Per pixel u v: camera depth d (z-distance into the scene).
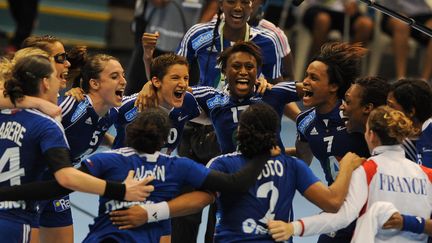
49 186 13.63
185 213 13.87
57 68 16.44
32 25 35.09
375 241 14.09
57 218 16.81
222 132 16.67
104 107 16.38
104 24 41.00
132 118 16.88
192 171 13.82
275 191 13.87
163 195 13.84
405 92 15.05
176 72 16.42
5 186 14.15
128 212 13.54
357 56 16.09
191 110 17.02
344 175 13.95
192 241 17.98
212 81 19.09
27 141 14.09
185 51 19.45
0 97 14.34
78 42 40.28
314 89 15.84
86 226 21.73
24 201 14.34
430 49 34.12
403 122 14.04
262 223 13.79
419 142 15.50
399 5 33.69
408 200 13.98
